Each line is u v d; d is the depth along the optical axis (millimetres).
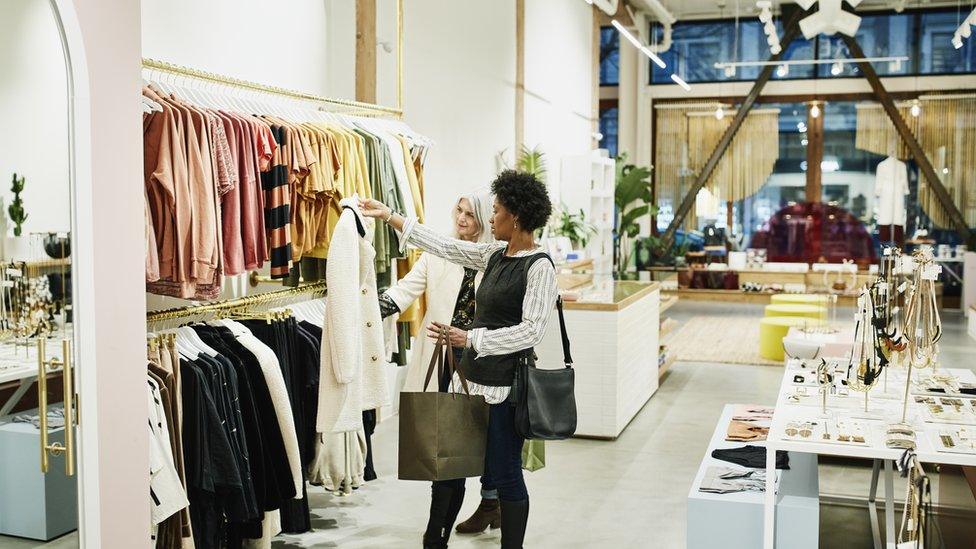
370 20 6969
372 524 4727
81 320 2842
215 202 3744
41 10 2711
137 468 3102
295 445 3982
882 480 5559
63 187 2783
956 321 13805
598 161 13641
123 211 3020
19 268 2646
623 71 17469
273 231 4137
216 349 3896
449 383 3799
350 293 4055
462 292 4156
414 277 4562
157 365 3432
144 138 3549
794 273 16547
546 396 3514
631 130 17672
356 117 5246
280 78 6027
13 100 2625
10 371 2637
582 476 5680
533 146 12055
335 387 4066
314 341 4551
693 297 17000
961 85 16203
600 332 6574
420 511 4941
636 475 5703
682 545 4465
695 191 17766
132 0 3037
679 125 17922
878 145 16766
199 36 5184
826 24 10875
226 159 3793
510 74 10836
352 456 4711
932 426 3633
